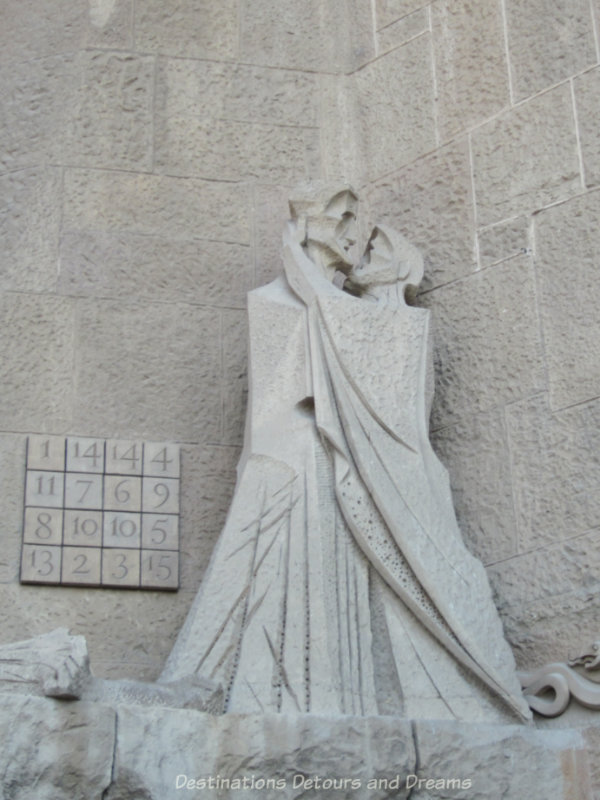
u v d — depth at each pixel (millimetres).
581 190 6191
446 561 5734
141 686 5246
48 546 5969
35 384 6223
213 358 6438
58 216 6508
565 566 5828
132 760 5066
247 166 6816
